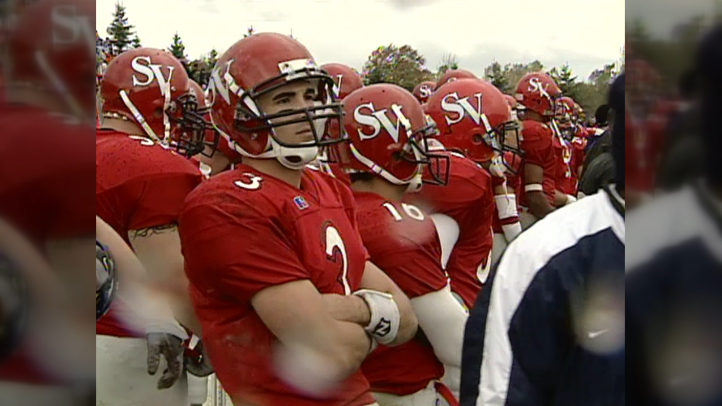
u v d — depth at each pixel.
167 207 5.06
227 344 4.09
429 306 5.17
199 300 4.22
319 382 4.05
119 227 5.03
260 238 3.94
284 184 4.18
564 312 3.02
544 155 10.80
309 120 4.16
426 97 9.80
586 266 3.04
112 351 4.94
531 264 3.08
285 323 3.92
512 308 3.06
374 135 5.44
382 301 4.33
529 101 10.66
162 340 5.04
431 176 6.28
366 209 5.35
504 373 3.02
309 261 4.07
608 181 3.17
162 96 5.81
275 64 4.21
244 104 4.18
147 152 5.09
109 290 4.29
